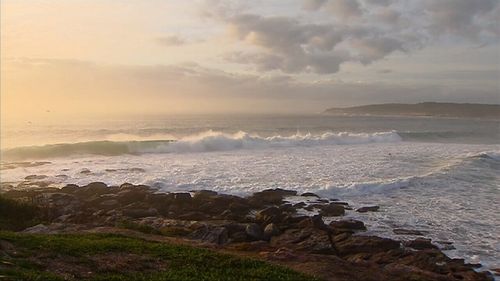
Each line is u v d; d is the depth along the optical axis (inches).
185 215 956.0
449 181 1291.8
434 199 1095.0
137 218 938.1
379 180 1293.1
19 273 411.2
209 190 1157.1
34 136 2615.7
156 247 592.7
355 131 3125.0
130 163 1664.6
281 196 1118.4
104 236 655.1
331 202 1072.8
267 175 1380.4
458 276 632.4
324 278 545.6
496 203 1055.6
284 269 541.0
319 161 1667.1
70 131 2859.3
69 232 705.0
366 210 994.7
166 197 1073.5
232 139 2118.6
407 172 1441.9
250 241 796.6
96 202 1069.1
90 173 1457.9
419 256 698.8
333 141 2333.9
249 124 3663.9
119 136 2605.8
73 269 470.6
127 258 530.6
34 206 929.5
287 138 2278.5
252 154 1884.8
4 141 2367.1
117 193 1139.9
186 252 580.1
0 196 906.7
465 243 782.5
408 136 2790.4
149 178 1343.5
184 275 481.4
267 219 907.4
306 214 966.4
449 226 876.6
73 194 1151.6
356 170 1473.9
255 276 499.5
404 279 578.2
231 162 1651.1
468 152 1911.9
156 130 2901.1
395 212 981.8
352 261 642.8
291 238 787.4
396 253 716.0
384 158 1750.7
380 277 576.1
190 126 3312.0
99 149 1948.8
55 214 954.7
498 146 2222.0
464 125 4178.2
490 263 693.3
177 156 1847.9
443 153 1889.8
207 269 517.3
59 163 1690.5
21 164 1663.4
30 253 496.7
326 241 760.3
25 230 732.7
